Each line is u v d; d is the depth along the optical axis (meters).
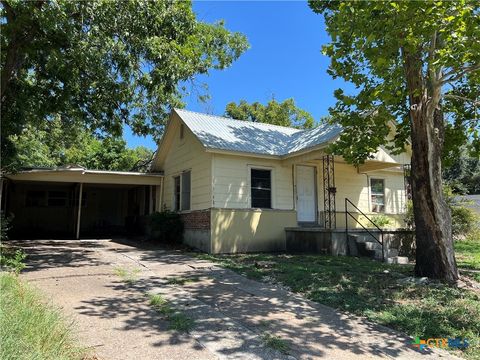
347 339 4.72
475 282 7.80
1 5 9.66
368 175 16.38
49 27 8.77
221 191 12.90
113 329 4.74
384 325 5.29
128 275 8.30
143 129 14.59
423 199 8.12
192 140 14.50
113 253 12.04
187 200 14.77
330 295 6.61
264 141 14.94
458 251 13.39
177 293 6.78
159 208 17.36
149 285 7.37
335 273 8.35
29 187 22.20
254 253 12.83
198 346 4.30
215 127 14.93
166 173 17.23
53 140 22.81
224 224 12.77
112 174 16.56
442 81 7.52
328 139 11.98
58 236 19.34
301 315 5.63
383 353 4.34
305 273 8.35
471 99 8.98
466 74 8.01
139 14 9.92
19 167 14.48
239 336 4.66
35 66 12.45
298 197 14.48
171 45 10.44
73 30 9.28
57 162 28.28
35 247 13.38
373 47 6.79
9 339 3.07
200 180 13.59
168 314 5.40
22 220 21.80
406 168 15.21
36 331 3.53
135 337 4.51
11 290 4.74
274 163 14.04
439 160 8.19
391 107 9.52
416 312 5.65
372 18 6.70
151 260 10.60
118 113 13.12
